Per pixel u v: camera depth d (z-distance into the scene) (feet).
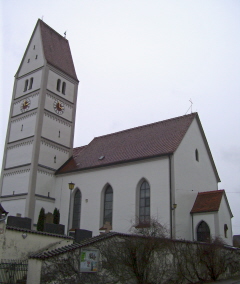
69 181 138.62
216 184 136.26
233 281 81.71
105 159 133.18
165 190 108.27
